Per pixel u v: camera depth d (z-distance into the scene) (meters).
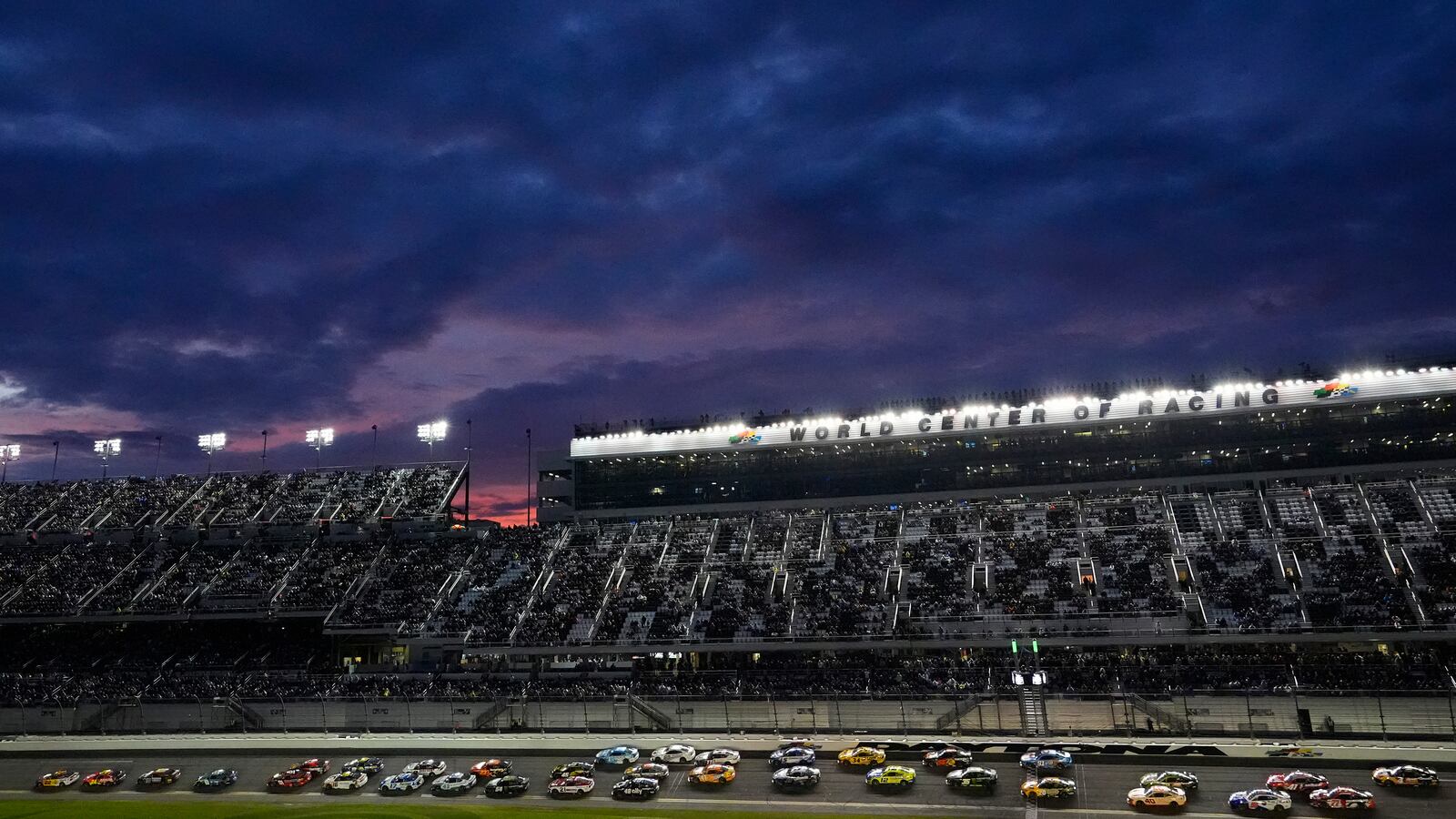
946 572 141.75
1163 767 95.38
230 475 193.88
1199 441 151.38
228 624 164.88
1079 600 130.38
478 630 144.38
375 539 173.75
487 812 96.00
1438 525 131.75
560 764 109.12
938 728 110.88
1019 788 93.38
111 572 169.25
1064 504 153.00
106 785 109.50
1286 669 113.31
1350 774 90.81
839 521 160.00
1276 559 131.50
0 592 165.75
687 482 173.38
